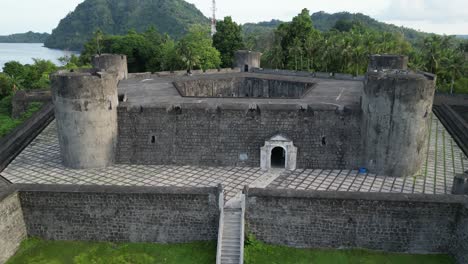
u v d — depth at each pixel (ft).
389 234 59.21
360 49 170.09
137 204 62.03
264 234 61.82
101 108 77.87
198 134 82.02
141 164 83.10
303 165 80.94
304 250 60.90
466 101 119.85
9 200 60.59
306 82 123.13
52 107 109.09
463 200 56.39
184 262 58.59
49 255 61.21
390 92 71.26
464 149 86.63
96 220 63.31
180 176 76.74
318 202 59.16
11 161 83.46
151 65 221.66
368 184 72.18
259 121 80.69
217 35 219.00
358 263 57.67
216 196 60.70
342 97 97.25
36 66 208.85
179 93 102.94
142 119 82.33
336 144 79.92
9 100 152.56
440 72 165.99
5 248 59.88
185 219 62.28
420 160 76.18
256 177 76.33
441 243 58.70
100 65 126.11
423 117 72.49
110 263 58.75
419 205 57.41
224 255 56.85
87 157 79.41
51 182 73.36
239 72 155.02
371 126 75.15
